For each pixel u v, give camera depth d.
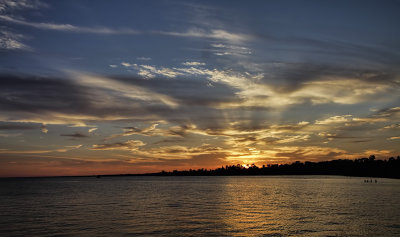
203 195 100.00
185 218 47.78
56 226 41.66
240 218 47.31
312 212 53.16
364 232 36.41
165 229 39.19
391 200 73.62
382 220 43.97
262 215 50.38
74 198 91.06
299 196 90.12
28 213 55.59
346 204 65.38
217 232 37.38
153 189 144.88
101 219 47.34
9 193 118.06
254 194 101.75
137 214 52.91
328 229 38.25
